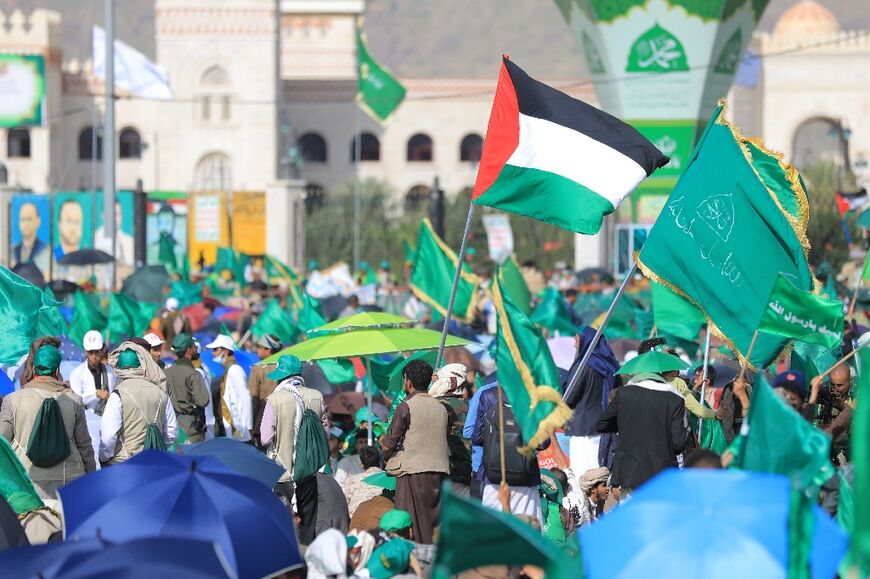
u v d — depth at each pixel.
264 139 182.50
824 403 27.28
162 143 183.25
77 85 183.38
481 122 197.88
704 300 27.56
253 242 133.50
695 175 27.64
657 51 105.12
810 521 16.48
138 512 19.61
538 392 22.47
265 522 19.78
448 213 154.00
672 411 26.56
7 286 34.97
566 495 30.44
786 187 27.27
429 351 40.34
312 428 29.28
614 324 54.91
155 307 54.59
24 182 179.62
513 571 21.17
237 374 36.06
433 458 28.33
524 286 55.28
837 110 197.00
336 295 68.00
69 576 17.41
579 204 28.62
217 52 182.50
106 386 33.66
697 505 16.53
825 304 24.91
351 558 22.48
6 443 24.08
